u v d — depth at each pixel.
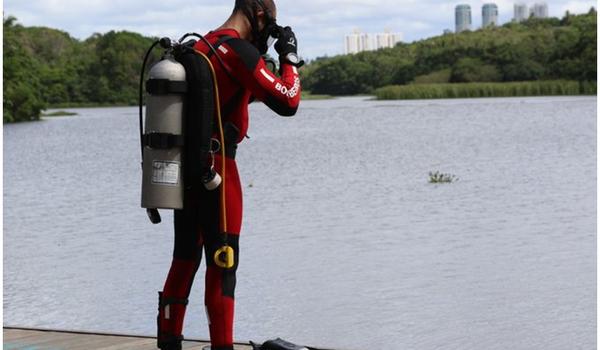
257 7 5.42
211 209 5.29
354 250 15.71
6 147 58.94
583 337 9.53
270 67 5.86
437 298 11.62
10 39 110.62
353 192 27.12
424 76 164.12
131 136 69.19
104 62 159.00
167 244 16.61
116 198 26.83
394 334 9.80
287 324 10.31
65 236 18.23
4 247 16.78
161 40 5.16
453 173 33.16
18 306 11.38
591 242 16.16
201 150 5.10
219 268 5.37
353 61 179.25
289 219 20.48
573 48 147.25
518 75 151.12
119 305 11.33
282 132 68.62
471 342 9.33
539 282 12.56
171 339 5.57
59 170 39.44
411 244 16.42
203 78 5.09
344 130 68.31
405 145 49.94
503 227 18.58
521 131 59.16
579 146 45.28
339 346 9.34
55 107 156.38
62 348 6.61
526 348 9.20
